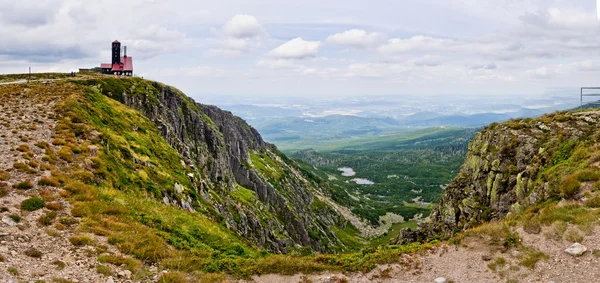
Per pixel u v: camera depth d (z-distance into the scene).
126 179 44.09
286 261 28.20
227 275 26.14
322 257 29.44
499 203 46.84
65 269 21.44
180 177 59.91
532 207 34.09
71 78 98.94
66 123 50.59
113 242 26.48
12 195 29.16
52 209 28.70
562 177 35.53
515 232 28.58
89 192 33.62
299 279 26.16
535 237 27.44
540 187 38.22
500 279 23.81
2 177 31.39
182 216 39.88
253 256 33.69
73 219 28.11
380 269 26.98
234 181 124.88
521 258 25.44
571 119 47.22
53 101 62.34
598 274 22.12
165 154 65.19
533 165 43.47
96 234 26.98
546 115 54.31
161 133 78.69
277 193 145.50
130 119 70.19
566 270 23.20
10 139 41.53
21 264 20.53
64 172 36.62
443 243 30.00
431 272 25.88
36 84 79.56
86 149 44.03
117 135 57.38
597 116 45.47
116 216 31.33
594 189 30.92
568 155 40.19
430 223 61.88
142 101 88.94
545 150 44.00
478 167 56.69
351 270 27.16
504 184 48.16
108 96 82.50
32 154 37.75
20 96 65.50
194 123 112.31
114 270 22.91
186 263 26.08
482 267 25.45
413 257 28.16
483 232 29.91
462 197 56.19
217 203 72.69
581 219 27.50
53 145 42.41
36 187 31.78
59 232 25.73
